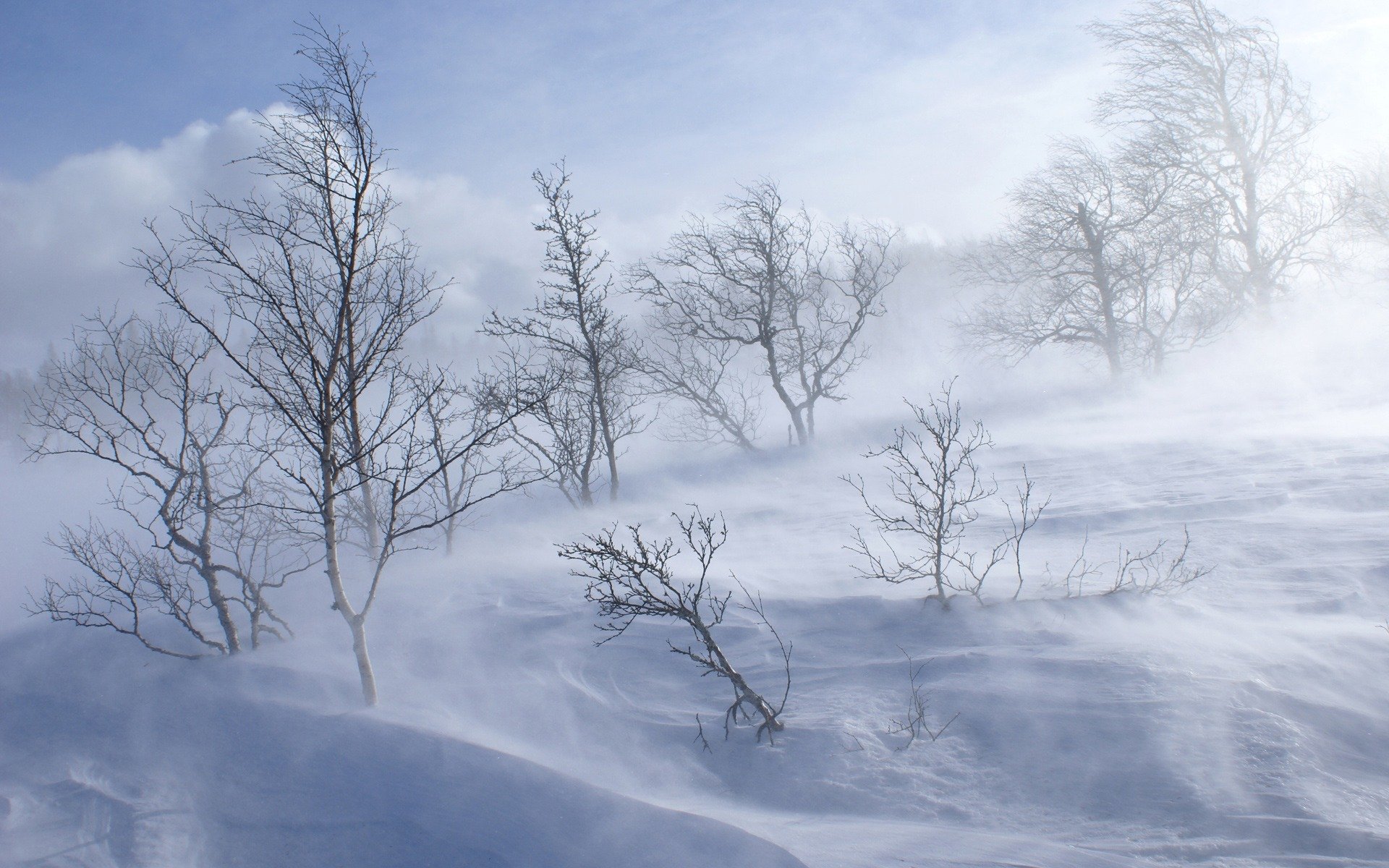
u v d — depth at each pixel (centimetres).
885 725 637
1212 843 454
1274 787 492
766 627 868
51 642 1177
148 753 716
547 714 747
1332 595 736
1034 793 535
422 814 552
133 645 1091
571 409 1877
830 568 1043
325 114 762
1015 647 719
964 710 635
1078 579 860
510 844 502
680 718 714
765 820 538
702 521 754
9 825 607
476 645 927
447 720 738
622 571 907
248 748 700
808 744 627
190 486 1001
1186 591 786
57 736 786
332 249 762
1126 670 636
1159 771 525
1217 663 629
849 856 453
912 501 873
